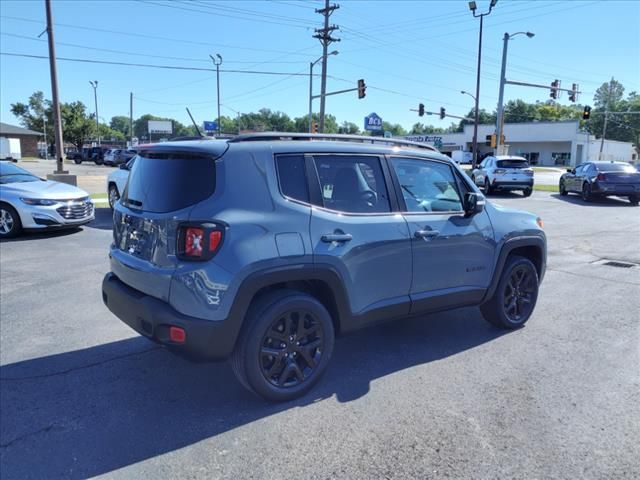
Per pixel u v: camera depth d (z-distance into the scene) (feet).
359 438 10.32
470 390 12.44
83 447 10.02
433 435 10.43
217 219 10.37
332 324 12.30
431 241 13.79
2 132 233.96
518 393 12.27
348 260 12.02
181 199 10.82
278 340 11.57
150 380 12.99
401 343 15.61
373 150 13.28
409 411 11.40
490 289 15.67
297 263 11.16
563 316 18.28
